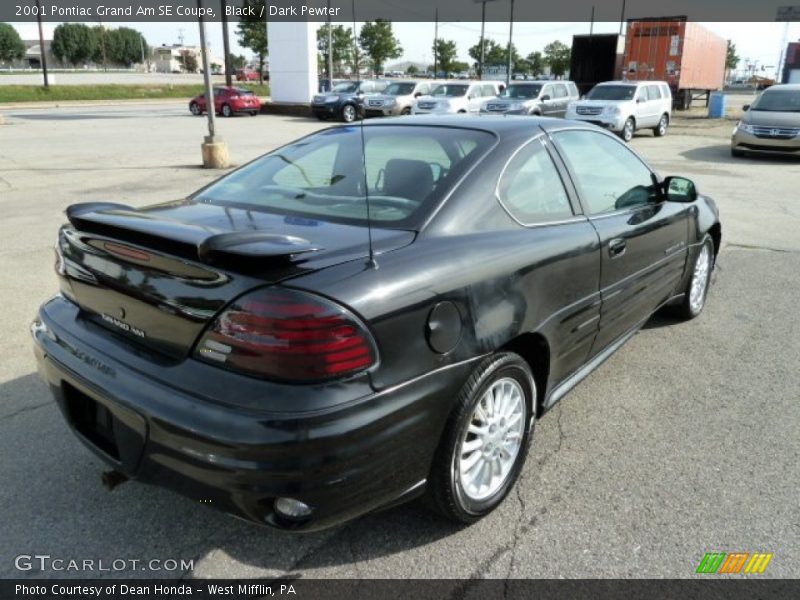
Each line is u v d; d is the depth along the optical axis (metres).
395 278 2.25
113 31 125.62
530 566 2.51
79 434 2.62
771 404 3.83
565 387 3.29
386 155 3.07
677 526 2.74
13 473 3.04
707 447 3.36
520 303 2.71
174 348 2.24
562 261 2.98
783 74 44.50
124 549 2.58
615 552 2.59
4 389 3.84
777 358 4.50
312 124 25.55
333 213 2.72
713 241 5.32
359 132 3.39
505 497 2.88
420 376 2.28
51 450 3.23
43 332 2.72
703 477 3.09
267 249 2.04
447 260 2.46
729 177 13.13
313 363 2.01
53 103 39.41
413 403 2.25
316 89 30.73
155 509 2.82
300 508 2.14
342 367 2.05
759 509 2.86
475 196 2.76
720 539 2.66
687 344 4.73
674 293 4.71
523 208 2.97
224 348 2.08
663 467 3.17
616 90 20.78
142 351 2.34
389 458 2.20
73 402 2.63
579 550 2.60
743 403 3.84
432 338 2.31
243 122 26.42
